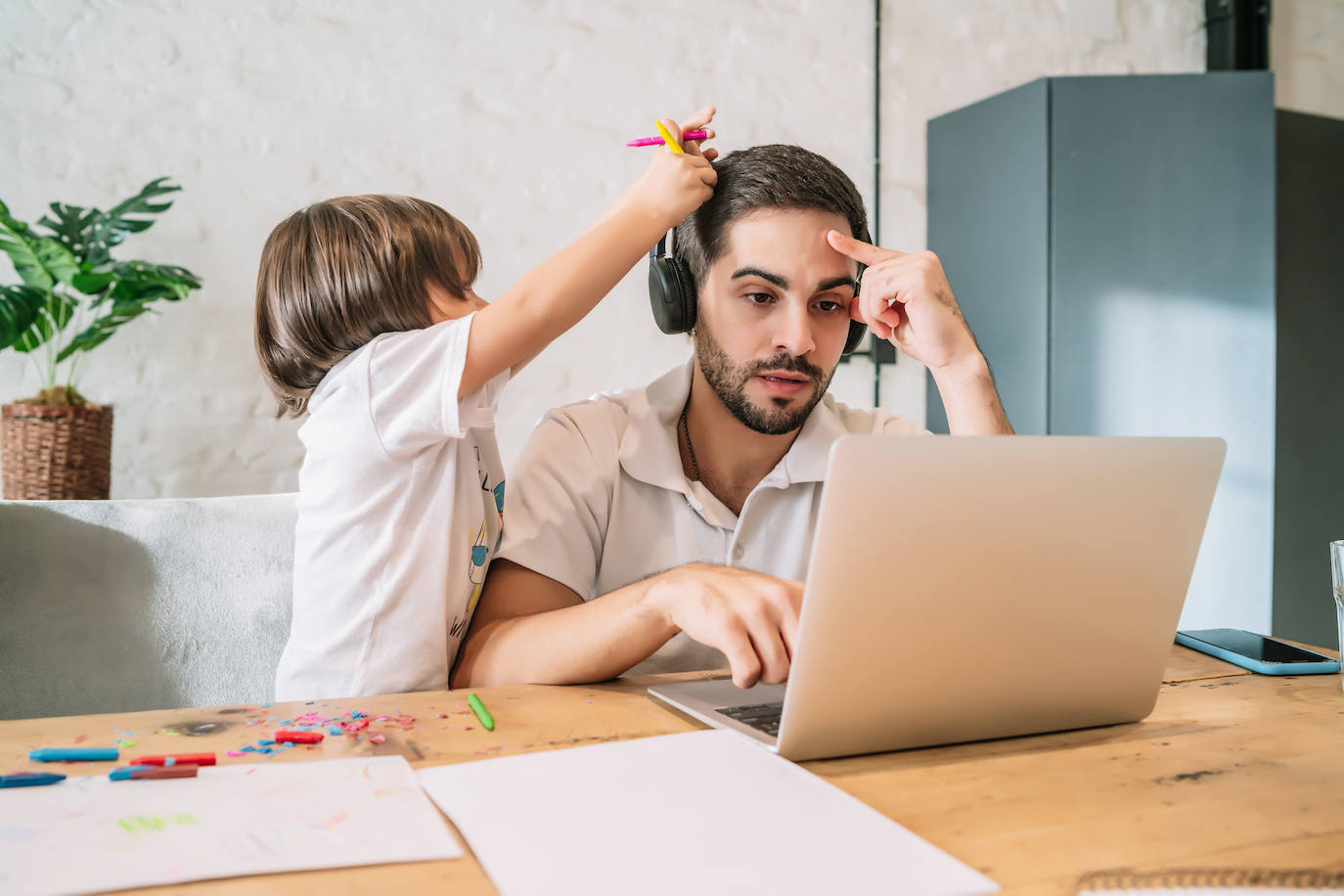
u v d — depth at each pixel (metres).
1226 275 2.47
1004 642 0.61
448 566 0.96
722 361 1.00
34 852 0.43
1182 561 0.65
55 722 0.66
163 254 2.22
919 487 0.55
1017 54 2.95
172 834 0.45
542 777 0.54
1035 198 2.51
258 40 2.29
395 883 0.41
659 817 0.48
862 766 0.59
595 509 1.07
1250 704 0.75
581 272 0.91
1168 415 2.47
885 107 2.83
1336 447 2.68
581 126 2.55
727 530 1.08
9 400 2.12
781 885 0.41
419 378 0.91
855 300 1.07
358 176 2.37
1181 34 3.10
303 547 0.99
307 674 0.96
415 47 2.41
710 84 2.66
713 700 0.72
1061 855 0.46
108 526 1.17
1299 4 3.24
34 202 2.14
